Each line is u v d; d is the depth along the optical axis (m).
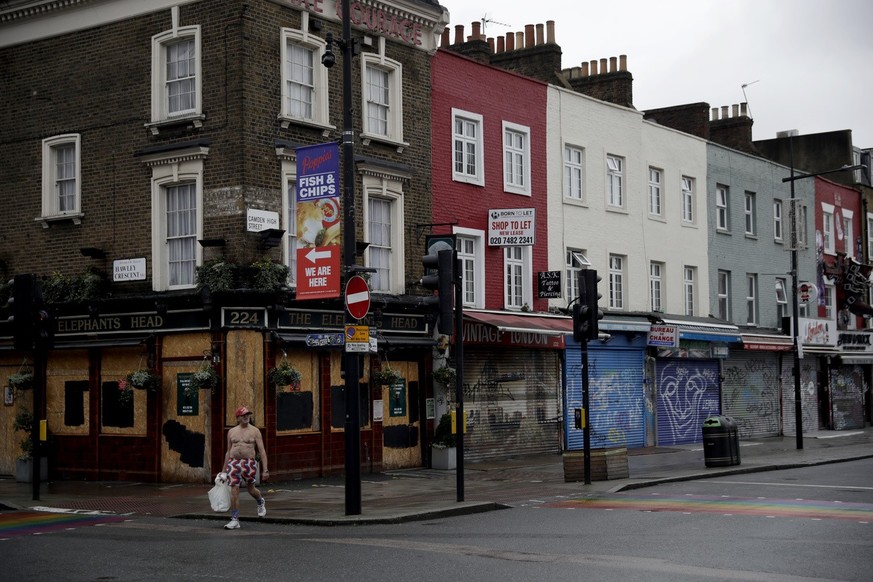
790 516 15.24
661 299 34.81
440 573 10.61
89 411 22.84
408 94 25.34
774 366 39.97
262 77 21.70
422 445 25.08
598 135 32.03
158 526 15.36
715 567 10.85
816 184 45.03
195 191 21.81
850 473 22.98
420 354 25.23
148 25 22.52
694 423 35.19
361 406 23.52
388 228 24.78
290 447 21.70
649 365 33.31
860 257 48.94
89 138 23.31
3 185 24.67
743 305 39.00
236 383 20.97
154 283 22.03
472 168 27.50
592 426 30.58
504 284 28.05
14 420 24.34
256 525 15.39
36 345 18.84
